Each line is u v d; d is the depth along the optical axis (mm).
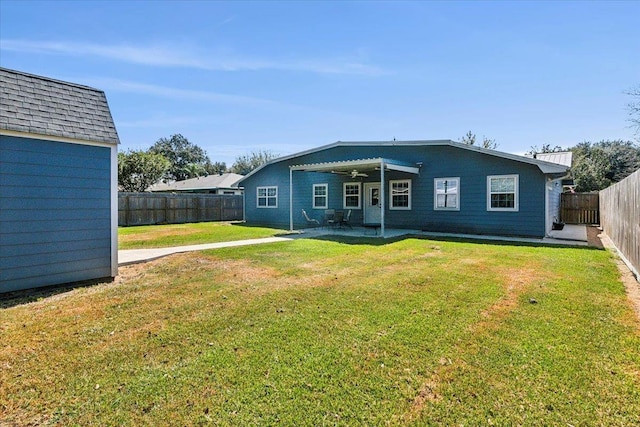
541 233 10758
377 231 12992
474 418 2189
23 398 2410
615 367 2771
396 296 4625
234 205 21406
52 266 5137
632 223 6203
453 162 12367
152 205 17844
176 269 6453
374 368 2777
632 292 4805
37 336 3426
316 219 15969
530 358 2914
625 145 30438
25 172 4879
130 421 2180
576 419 2178
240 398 2400
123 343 3266
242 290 5000
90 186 5555
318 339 3312
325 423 2150
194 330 3559
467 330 3492
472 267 6406
